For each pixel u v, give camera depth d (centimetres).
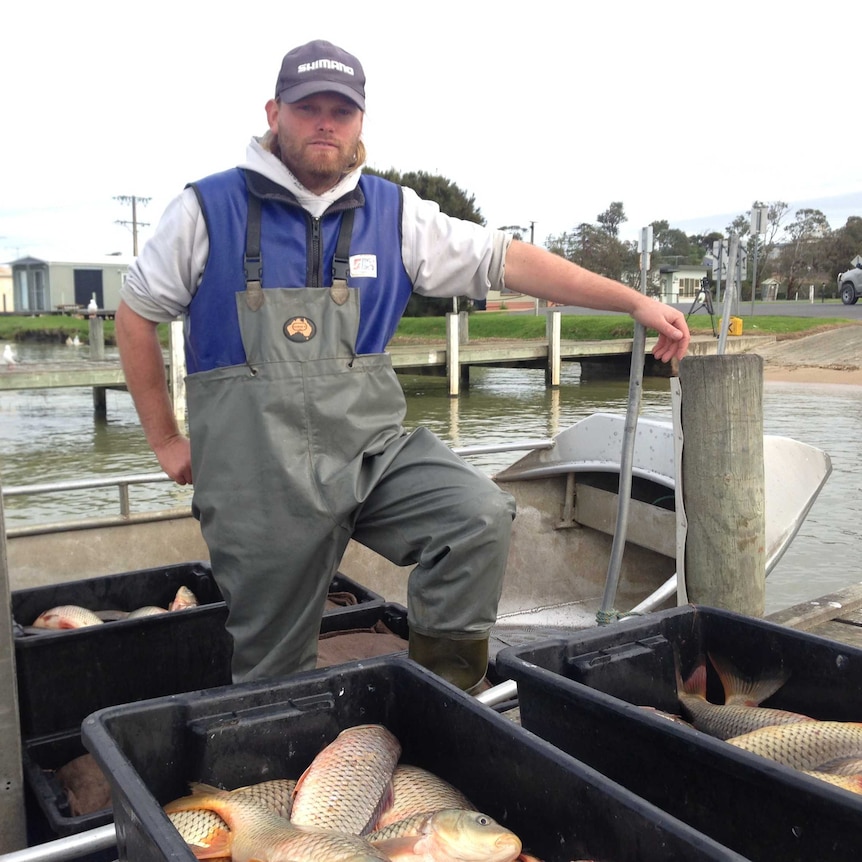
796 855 146
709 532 341
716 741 158
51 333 5300
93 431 1858
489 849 138
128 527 427
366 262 224
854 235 7719
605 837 136
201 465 222
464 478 219
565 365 3772
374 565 471
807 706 209
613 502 495
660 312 256
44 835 243
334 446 219
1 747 210
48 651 267
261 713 177
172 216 220
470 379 3008
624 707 173
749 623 220
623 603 509
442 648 221
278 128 218
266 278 215
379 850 142
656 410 2062
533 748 150
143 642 285
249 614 224
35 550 408
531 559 506
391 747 178
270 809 161
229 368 215
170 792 169
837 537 854
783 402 2067
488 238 244
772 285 7525
